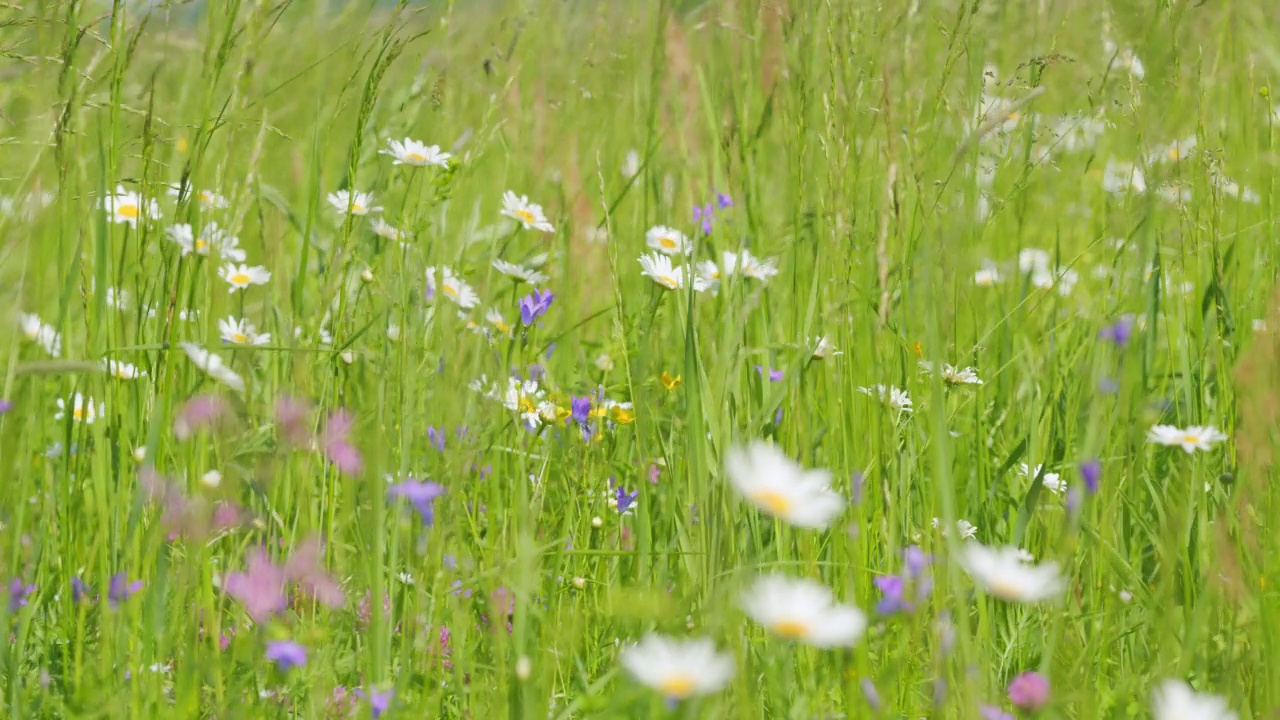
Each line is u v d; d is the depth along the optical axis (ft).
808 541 7.66
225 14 8.36
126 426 8.61
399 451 8.16
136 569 7.00
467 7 12.30
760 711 6.53
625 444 10.28
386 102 12.46
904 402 9.78
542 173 15.33
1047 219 15.39
